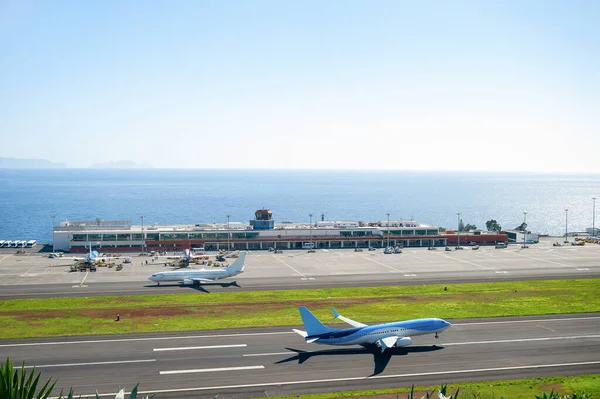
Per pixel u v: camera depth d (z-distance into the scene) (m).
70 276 162.12
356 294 139.25
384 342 92.62
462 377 83.19
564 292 142.50
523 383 80.75
